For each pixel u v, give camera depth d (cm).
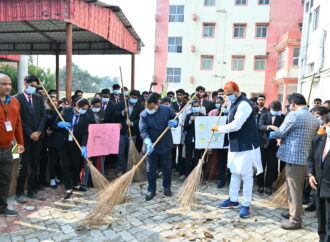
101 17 796
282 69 1995
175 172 632
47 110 475
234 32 2164
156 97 438
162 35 2214
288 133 356
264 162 498
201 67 2200
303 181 352
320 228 299
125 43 1005
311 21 1245
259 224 371
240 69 2177
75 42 1212
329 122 274
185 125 554
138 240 322
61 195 462
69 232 338
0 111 358
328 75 1007
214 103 639
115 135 527
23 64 1731
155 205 428
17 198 427
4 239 318
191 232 342
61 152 453
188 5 2172
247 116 377
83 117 461
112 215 389
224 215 396
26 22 950
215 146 516
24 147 421
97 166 535
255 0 2120
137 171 540
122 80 546
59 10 641
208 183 548
